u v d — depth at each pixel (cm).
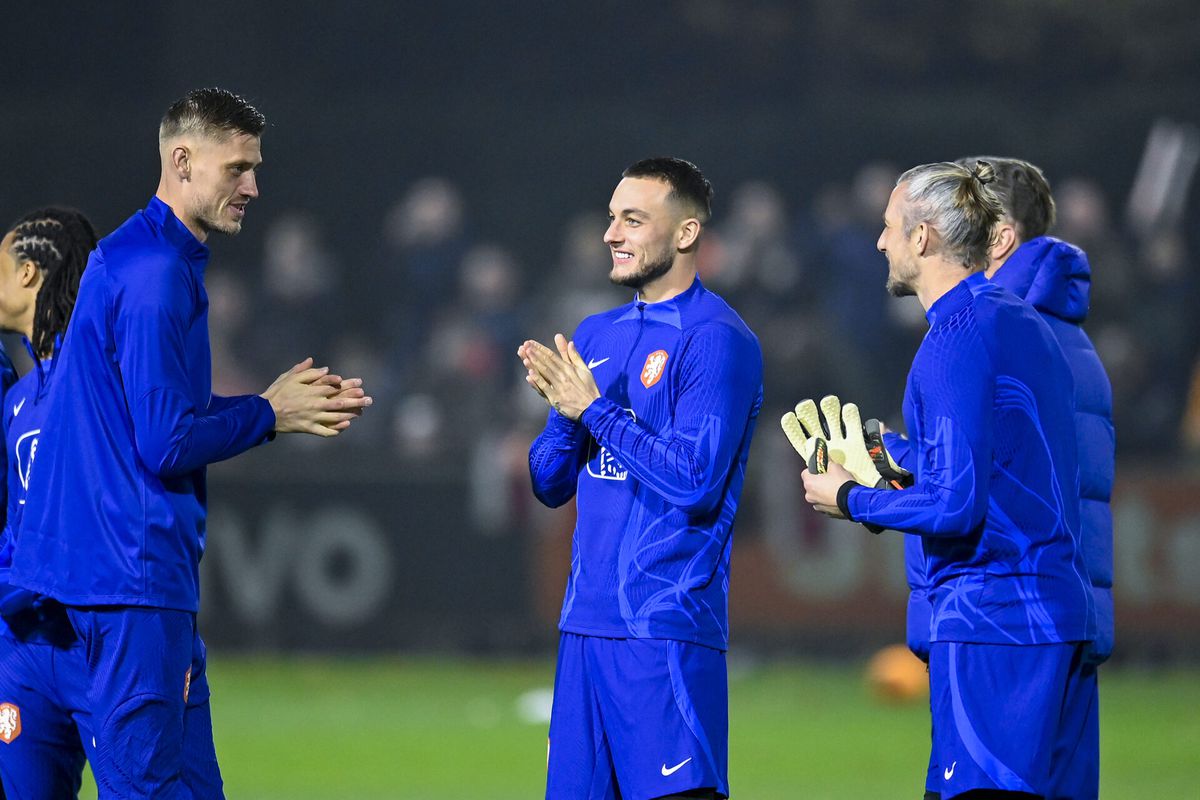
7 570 1823
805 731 3891
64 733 1841
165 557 1738
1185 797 2953
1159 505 5078
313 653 5478
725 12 7669
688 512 1800
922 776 3225
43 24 7638
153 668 1731
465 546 5503
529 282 7419
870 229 6122
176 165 1772
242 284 6800
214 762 1861
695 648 1809
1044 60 7588
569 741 1839
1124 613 5088
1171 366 5969
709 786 1797
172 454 1706
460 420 5903
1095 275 5950
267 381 6316
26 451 1852
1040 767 1678
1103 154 7156
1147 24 7494
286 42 7806
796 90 7706
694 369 1825
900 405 5941
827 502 1780
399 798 3003
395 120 7431
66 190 7319
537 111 7694
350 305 7088
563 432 1906
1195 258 6569
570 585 1870
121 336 1722
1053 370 1738
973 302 1725
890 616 5238
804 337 5884
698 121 7431
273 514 5494
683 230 1872
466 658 5456
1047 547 1705
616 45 7775
